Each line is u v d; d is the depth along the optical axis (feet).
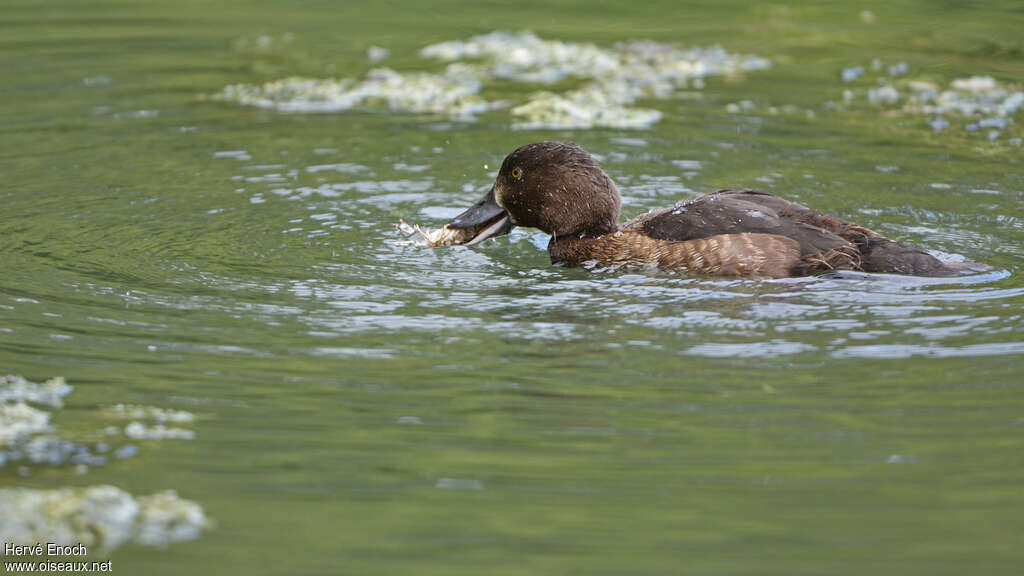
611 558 23.49
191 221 46.65
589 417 29.89
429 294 39.27
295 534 24.44
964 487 26.22
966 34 74.79
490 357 33.71
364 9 83.51
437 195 50.85
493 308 37.88
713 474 26.96
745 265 40.60
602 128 59.67
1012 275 40.19
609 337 35.19
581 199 45.11
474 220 46.26
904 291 38.70
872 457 27.66
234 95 65.10
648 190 50.88
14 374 32.09
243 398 30.96
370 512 25.36
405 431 29.14
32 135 57.57
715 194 44.70
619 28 78.79
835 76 67.82
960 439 28.40
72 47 73.61
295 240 44.86
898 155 54.65
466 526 24.76
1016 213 47.16
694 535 24.39
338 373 32.55
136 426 29.30
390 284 40.27
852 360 33.19
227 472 27.14
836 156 54.65
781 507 25.50
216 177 52.26
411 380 32.09
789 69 69.41
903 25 77.46
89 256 42.34
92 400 30.73
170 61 71.31
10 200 48.55
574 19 80.89
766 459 27.61
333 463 27.53
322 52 73.51
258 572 23.07
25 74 67.82
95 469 27.25
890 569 23.06
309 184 51.65
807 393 31.09
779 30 77.66
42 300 37.76
